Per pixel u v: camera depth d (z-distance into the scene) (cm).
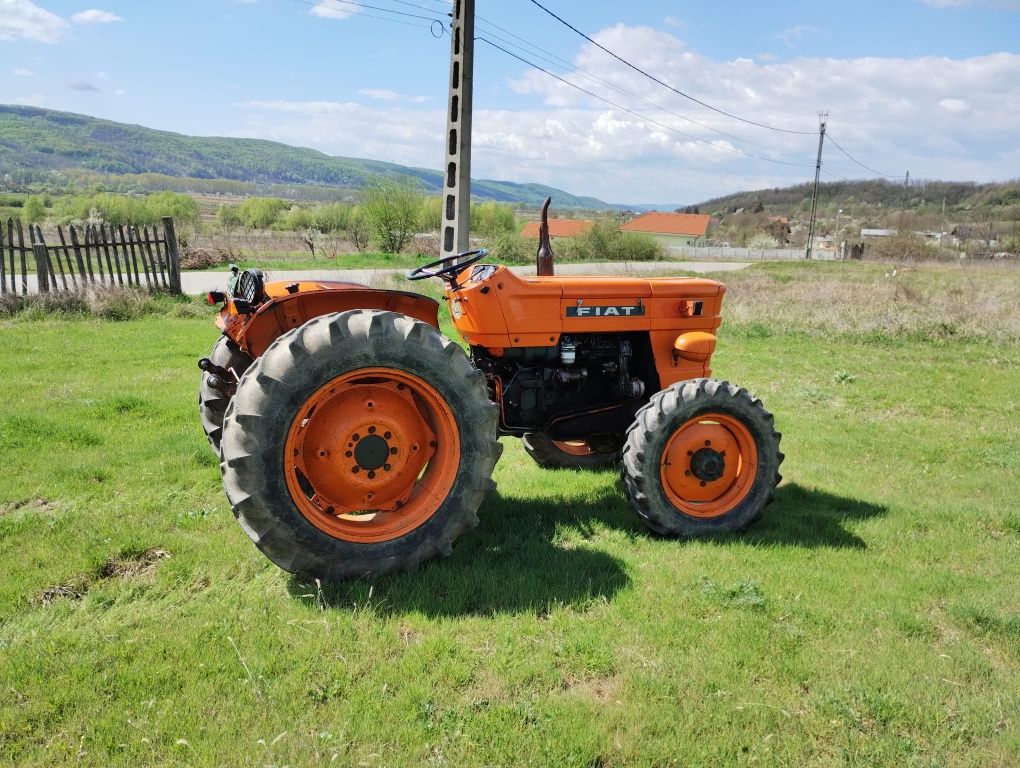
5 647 260
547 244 441
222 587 313
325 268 2081
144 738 212
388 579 315
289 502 294
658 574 338
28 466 448
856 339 1118
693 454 392
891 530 408
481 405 327
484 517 404
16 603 293
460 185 1040
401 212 2828
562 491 456
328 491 321
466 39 1004
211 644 263
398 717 228
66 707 228
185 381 687
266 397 287
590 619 293
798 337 1134
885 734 231
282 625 279
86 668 246
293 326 398
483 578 322
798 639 283
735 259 4356
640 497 376
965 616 303
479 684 248
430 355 316
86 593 307
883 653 275
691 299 427
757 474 396
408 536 319
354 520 331
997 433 635
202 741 214
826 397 762
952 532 409
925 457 566
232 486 286
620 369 426
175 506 396
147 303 1117
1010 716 242
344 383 309
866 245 5012
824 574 344
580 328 405
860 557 369
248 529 291
